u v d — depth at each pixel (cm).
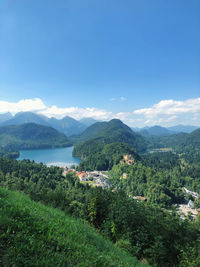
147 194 11944
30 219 764
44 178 12375
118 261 816
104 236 1421
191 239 1234
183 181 17100
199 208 10319
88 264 608
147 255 1287
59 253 605
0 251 496
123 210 1560
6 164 13875
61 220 1027
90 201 1958
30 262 479
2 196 1122
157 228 1392
